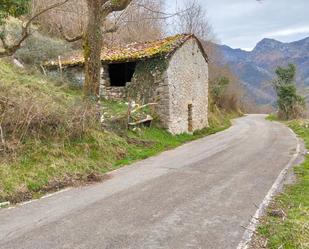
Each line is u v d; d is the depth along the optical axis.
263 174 9.31
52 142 9.54
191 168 10.10
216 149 13.95
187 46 19.14
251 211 6.31
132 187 7.98
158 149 13.59
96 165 9.73
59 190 7.80
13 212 6.27
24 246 4.83
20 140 8.91
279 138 18.08
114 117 13.97
